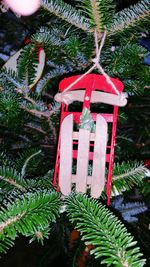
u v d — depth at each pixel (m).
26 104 0.41
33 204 0.26
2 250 0.22
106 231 0.23
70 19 0.35
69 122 0.28
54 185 0.30
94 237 0.22
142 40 0.49
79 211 0.26
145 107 0.58
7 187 0.33
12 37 0.63
